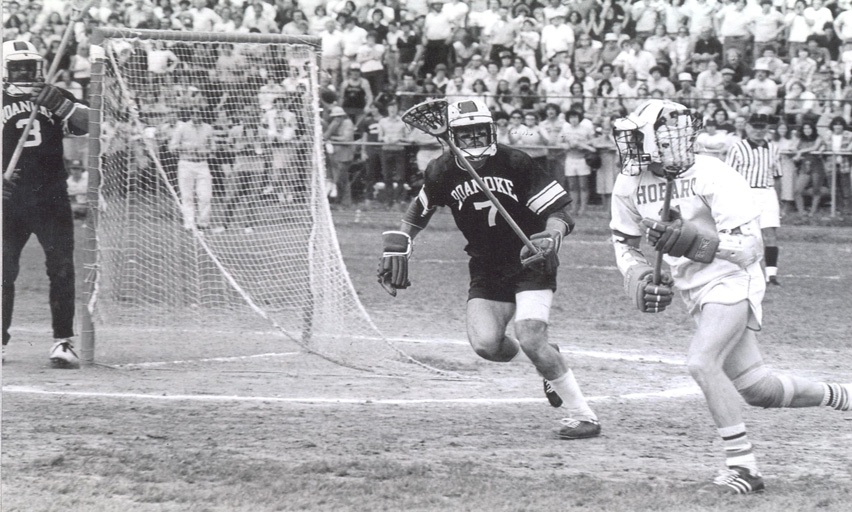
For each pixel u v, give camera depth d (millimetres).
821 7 40688
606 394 15086
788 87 38094
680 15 42188
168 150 24297
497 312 12820
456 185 12453
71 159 35250
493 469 10742
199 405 13773
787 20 41031
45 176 16562
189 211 23125
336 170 38125
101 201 17094
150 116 24328
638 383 15953
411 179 38094
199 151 24312
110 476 10180
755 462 10234
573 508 9297
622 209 11086
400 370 16750
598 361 17797
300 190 21672
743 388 10766
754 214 10266
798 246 34531
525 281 12484
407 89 39594
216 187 24453
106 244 18266
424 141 37750
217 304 21406
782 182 37156
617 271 29703
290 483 9930
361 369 16766
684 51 40656
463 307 24078
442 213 39312
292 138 22125
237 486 9891
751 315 10398
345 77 40344
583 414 12414
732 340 10289
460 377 16203
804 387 10820
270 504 9289
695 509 9312
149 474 10250
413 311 23406
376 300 24797
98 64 17188
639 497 9633
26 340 19188
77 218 35469
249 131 24172
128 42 18250
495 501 9445
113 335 19250
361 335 19953
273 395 14625
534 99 37812
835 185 36844
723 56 40781
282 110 22797
